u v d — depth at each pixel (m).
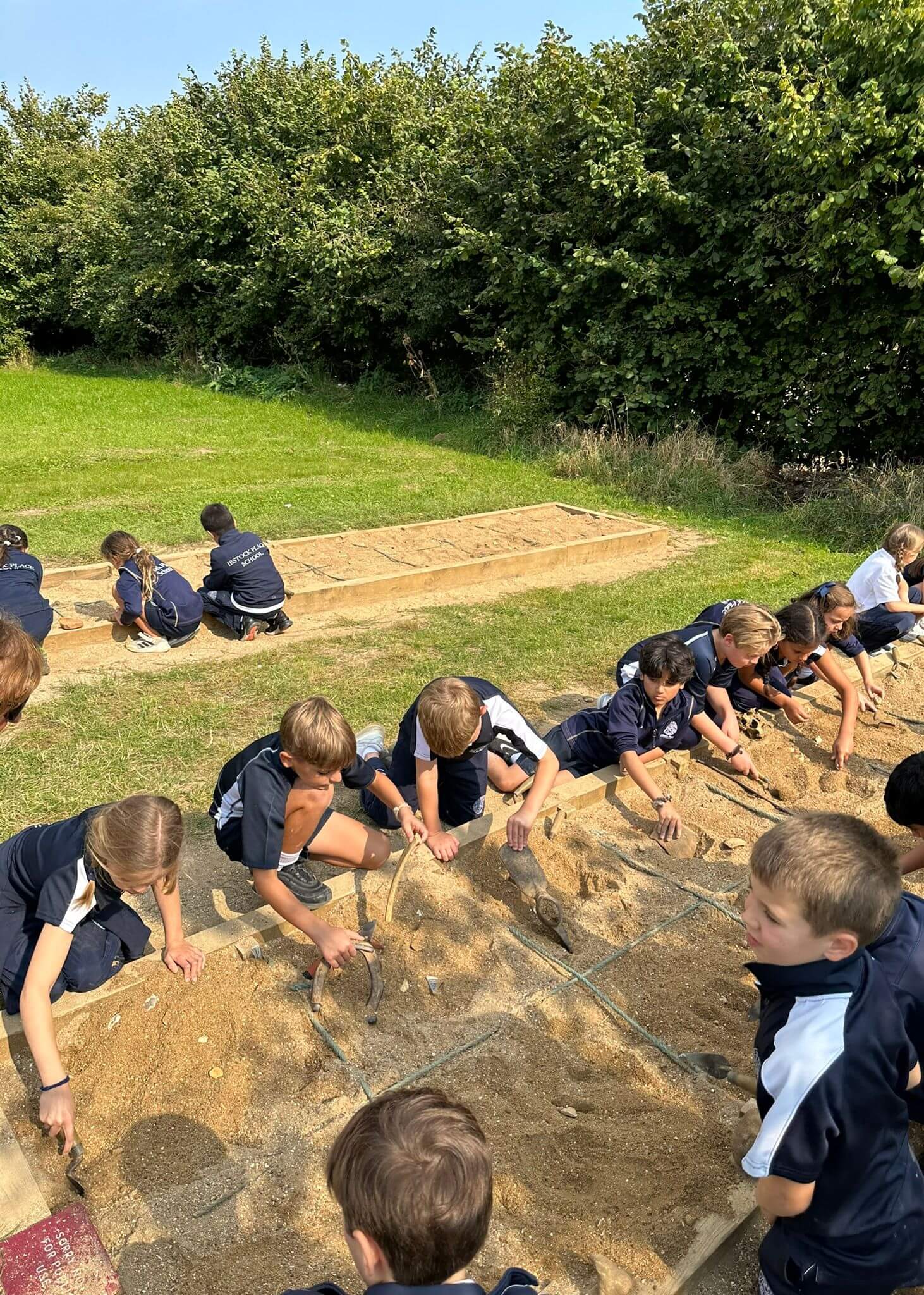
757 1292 2.28
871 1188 1.90
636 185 13.42
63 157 31.22
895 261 10.86
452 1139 1.47
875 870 1.85
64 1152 2.56
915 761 2.87
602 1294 2.14
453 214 18.25
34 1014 2.57
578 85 14.45
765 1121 1.85
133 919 3.06
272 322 23.64
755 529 11.36
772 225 12.30
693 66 13.48
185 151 22.94
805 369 12.66
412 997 3.20
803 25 12.62
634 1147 2.62
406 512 11.15
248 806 3.13
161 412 18.97
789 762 5.05
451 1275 1.43
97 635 6.68
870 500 10.93
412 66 23.62
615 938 3.58
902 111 11.09
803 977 1.90
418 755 3.83
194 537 9.75
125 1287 2.21
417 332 19.88
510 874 3.75
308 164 22.50
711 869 4.07
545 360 15.79
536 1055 2.99
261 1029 2.99
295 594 7.51
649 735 4.48
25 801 4.45
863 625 6.66
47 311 29.48
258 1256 2.29
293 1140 2.63
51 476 12.54
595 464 13.48
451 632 7.18
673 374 14.30
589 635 7.22
